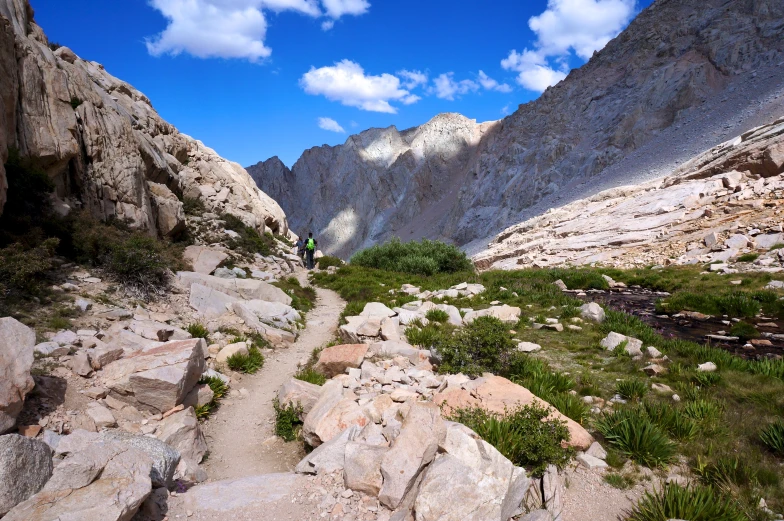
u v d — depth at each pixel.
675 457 6.22
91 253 13.05
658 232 30.80
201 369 8.31
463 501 4.74
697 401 7.61
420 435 5.49
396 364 10.04
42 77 15.62
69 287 11.10
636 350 10.78
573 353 11.07
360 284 22.44
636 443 6.26
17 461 4.35
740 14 130.25
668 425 6.91
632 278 21.47
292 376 10.35
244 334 12.30
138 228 17.88
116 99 27.69
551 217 53.50
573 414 7.27
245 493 5.39
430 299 17.72
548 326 13.09
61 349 7.75
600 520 5.12
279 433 7.56
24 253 10.22
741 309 14.49
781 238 22.08
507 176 155.62
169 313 12.16
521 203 136.25
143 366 7.46
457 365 9.48
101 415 6.62
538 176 138.00
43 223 12.45
